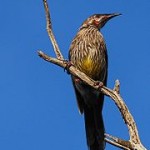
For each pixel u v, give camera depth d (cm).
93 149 1130
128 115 842
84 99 1278
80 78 1070
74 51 1338
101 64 1332
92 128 1200
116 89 888
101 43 1344
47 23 1046
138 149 803
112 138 833
